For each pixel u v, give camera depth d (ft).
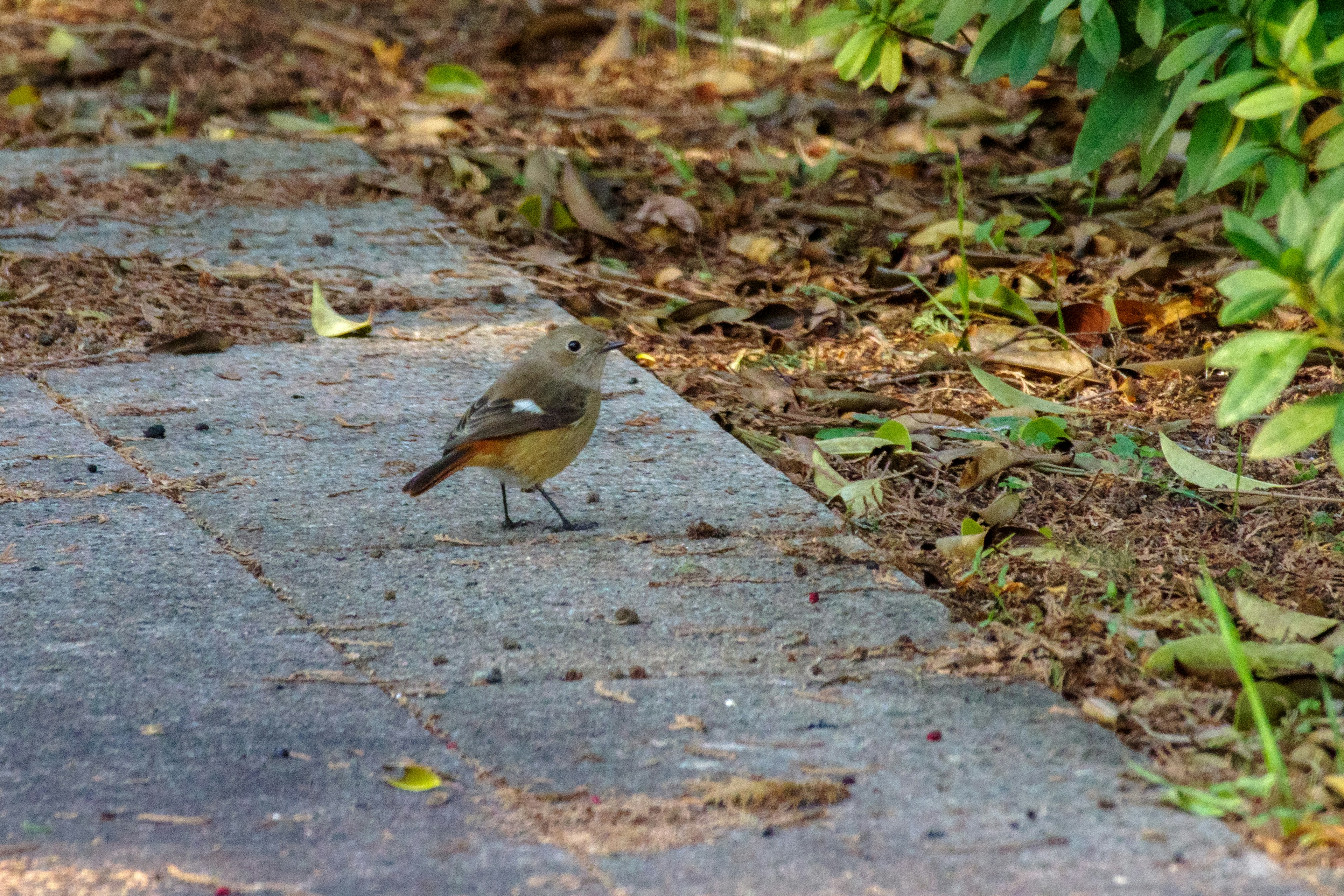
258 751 24.64
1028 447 37.32
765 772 23.98
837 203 55.77
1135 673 27.25
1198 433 38.70
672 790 23.54
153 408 39.42
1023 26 39.58
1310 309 24.52
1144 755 24.62
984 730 25.32
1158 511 34.37
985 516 33.09
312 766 24.21
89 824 22.58
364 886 21.11
